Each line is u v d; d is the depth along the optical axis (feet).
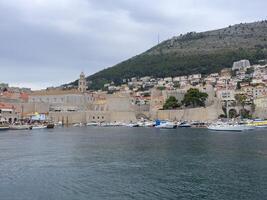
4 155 246.06
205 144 300.40
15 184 158.10
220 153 240.53
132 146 294.66
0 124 630.74
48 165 204.44
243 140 333.83
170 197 135.23
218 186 149.48
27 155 246.06
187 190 144.15
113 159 223.30
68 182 160.86
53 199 135.13
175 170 183.32
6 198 136.98
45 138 395.14
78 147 293.43
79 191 145.69
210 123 626.23
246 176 166.71
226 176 167.22
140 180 162.61
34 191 146.30
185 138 368.07
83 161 217.36
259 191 141.38
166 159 218.59
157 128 615.98
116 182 159.53
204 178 164.04
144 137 391.45
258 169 182.50
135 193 141.49
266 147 272.51
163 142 325.21
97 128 644.69
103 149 276.82
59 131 546.26
